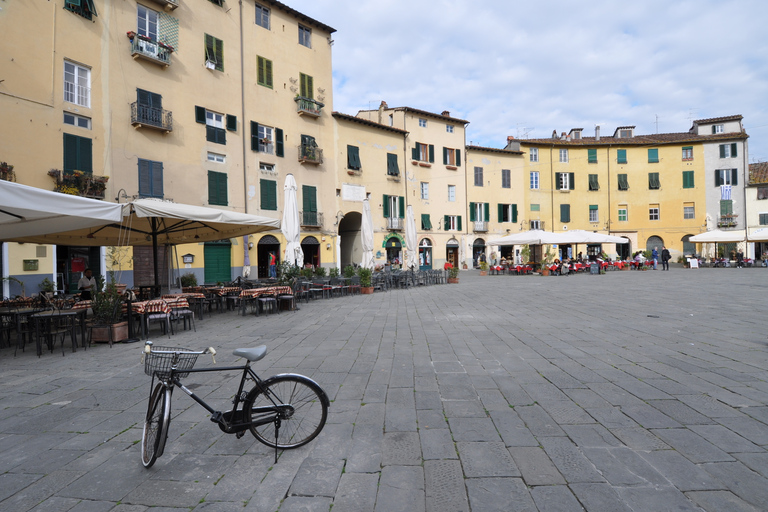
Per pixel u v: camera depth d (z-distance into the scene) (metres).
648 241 40.06
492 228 37.53
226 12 21.62
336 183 27.28
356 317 10.03
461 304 12.23
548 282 20.27
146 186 18.05
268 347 6.85
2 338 7.80
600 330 7.69
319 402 3.32
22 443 3.47
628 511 2.37
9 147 14.07
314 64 26.11
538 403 4.07
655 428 3.45
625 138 42.78
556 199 39.91
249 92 22.58
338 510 2.45
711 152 38.66
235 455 3.18
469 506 2.46
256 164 22.70
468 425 3.59
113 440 3.51
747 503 2.43
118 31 17.31
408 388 4.61
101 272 16.81
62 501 2.62
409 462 2.99
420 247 33.44
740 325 7.86
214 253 20.83
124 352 6.88
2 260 13.80
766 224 37.16
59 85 15.41
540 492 2.58
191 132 19.86
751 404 3.92
